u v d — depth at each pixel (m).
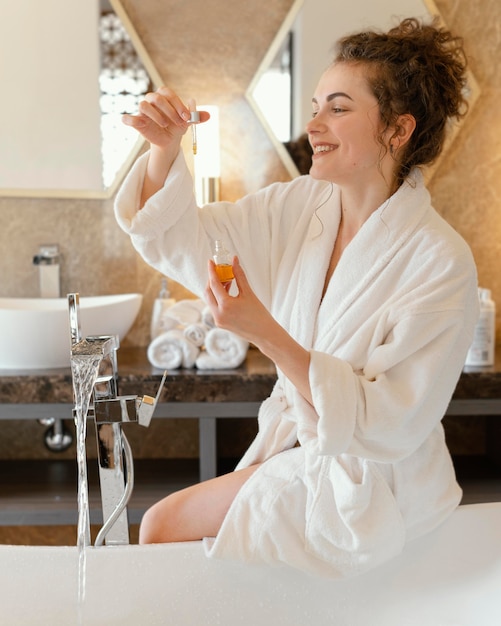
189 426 3.13
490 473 2.91
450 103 1.78
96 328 2.68
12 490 2.76
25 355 2.66
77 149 3.04
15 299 2.98
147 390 2.60
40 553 1.75
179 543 1.77
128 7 2.99
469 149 3.05
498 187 3.07
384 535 1.67
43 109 3.02
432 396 1.65
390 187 1.77
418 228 1.73
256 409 2.60
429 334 1.61
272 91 3.03
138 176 1.80
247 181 3.07
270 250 1.92
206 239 1.87
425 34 1.75
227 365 2.69
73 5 2.98
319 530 1.69
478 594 1.79
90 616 1.75
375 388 1.57
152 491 2.74
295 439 1.85
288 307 1.85
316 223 1.86
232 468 2.98
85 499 1.71
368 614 1.78
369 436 1.57
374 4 2.98
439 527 1.79
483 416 3.15
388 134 1.72
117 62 3.00
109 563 1.75
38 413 2.61
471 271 1.68
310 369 1.54
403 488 1.69
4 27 2.98
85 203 3.06
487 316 2.71
